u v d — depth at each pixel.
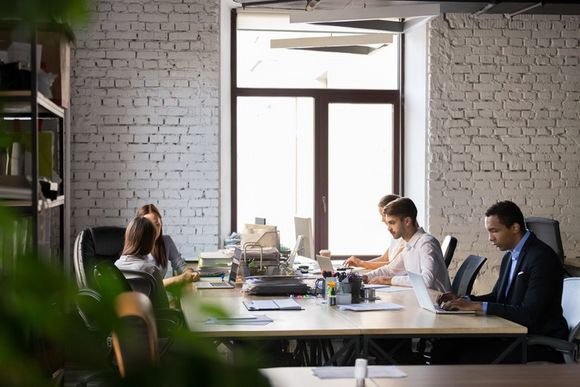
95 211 6.58
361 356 3.23
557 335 3.60
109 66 6.55
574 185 6.97
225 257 5.46
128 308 0.58
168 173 6.63
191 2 6.58
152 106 6.59
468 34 6.88
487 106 6.91
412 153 7.18
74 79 6.53
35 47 2.89
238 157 7.24
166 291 0.60
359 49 7.35
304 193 7.35
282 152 7.28
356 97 7.32
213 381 0.54
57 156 3.93
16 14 0.47
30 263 0.49
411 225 4.82
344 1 5.70
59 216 3.98
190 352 0.56
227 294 4.43
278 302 3.96
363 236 7.37
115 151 6.58
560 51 6.91
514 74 6.91
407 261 4.82
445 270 4.70
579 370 2.49
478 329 3.26
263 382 0.56
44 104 3.19
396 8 4.91
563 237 6.99
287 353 4.40
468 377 2.37
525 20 6.88
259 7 6.89
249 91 7.20
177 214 6.65
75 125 6.55
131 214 6.61
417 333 3.24
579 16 6.90
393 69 7.35
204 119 6.64
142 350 0.58
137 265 4.15
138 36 6.55
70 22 0.49
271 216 7.30
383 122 7.38
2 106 0.66
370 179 7.40
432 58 6.86
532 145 6.95
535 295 3.60
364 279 4.91
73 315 0.53
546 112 6.94
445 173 6.92
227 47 6.97
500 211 3.84
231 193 7.23
